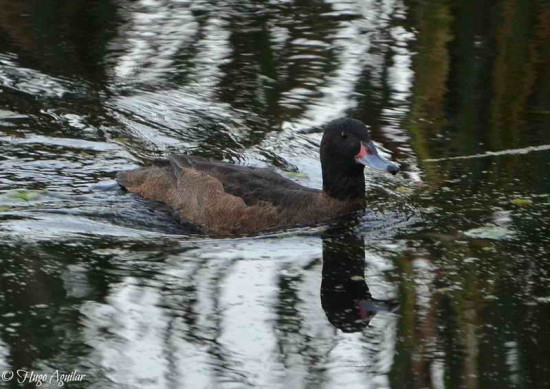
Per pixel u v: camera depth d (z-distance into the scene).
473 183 14.83
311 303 11.30
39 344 10.34
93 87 18.06
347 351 10.31
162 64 18.97
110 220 13.79
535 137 16.23
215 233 13.61
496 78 18.41
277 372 9.95
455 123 16.72
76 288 11.53
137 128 16.75
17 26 20.44
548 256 12.48
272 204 13.85
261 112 17.23
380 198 14.55
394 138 16.20
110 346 10.34
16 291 11.43
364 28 20.61
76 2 21.84
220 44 19.83
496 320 10.89
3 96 17.58
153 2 22.09
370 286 11.75
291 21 21.02
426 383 9.71
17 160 15.52
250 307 11.20
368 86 18.05
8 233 13.05
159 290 11.56
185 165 14.75
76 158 15.75
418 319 10.95
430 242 13.01
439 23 20.84
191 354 10.24
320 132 16.48
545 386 9.62
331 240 13.18
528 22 20.80
